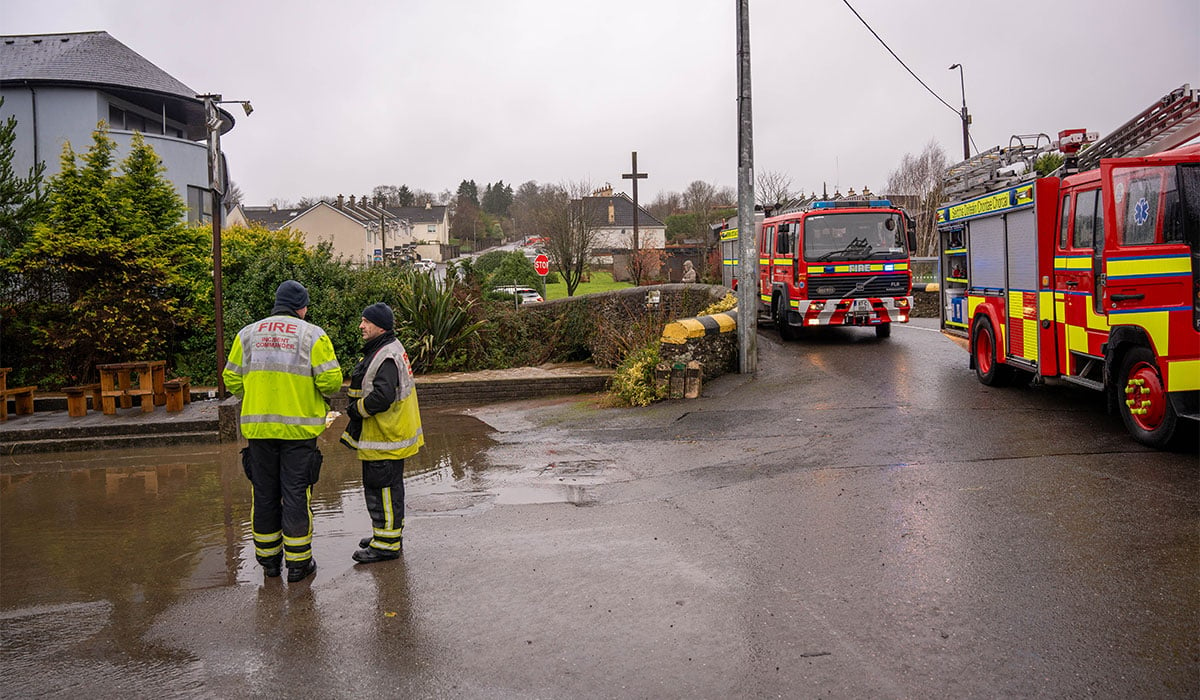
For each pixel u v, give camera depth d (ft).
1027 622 14.11
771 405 34.42
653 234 225.56
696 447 28.73
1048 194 30.12
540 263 105.09
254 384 17.43
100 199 48.24
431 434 35.04
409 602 16.20
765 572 16.94
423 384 45.29
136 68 81.56
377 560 18.62
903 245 50.11
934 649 13.35
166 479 28.25
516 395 45.47
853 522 19.71
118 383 37.91
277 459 17.74
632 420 34.24
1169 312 23.27
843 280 49.47
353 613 15.76
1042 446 25.52
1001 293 34.22
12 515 23.98
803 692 12.25
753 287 41.16
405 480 26.71
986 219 35.65
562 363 55.77
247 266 51.06
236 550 19.95
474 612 15.60
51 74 75.66
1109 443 25.41
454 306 54.08
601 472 26.32
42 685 13.26
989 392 34.37
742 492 22.88
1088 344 27.40
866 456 25.77
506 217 436.35
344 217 226.79
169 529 21.98
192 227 54.49
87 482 28.14
